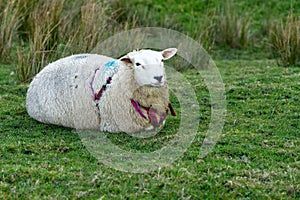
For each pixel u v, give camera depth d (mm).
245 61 12242
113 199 5238
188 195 5305
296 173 5797
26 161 6141
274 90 9062
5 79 10211
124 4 14000
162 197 5285
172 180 5594
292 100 8531
